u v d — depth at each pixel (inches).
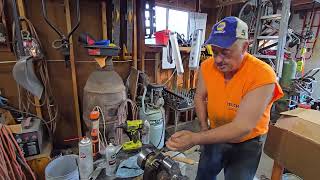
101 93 62.9
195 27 116.0
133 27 88.7
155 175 31.5
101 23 84.4
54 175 48.8
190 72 118.5
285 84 118.7
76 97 83.1
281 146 42.6
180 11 109.8
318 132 37.3
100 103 63.2
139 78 88.6
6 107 70.9
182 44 107.2
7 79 72.8
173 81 115.7
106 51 63.7
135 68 90.7
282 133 42.4
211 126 46.0
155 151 36.4
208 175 47.8
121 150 51.0
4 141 52.0
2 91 73.0
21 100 75.0
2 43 68.8
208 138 32.2
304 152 38.0
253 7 117.6
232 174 42.4
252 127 32.5
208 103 43.5
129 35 87.4
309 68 164.4
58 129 85.7
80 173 44.6
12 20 68.6
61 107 84.6
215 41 32.6
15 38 66.5
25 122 65.0
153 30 94.9
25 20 68.3
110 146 47.2
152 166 31.9
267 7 113.0
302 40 154.9
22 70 60.4
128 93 89.7
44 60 75.7
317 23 158.7
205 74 43.9
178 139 33.3
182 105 92.2
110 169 44.6
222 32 32.7
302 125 40.1
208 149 46.8
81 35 67.6
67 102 85.3
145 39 94.0
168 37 95.0
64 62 80.7
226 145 42.9
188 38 113.7
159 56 105.4
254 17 116.9
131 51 90.2
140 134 55.5
